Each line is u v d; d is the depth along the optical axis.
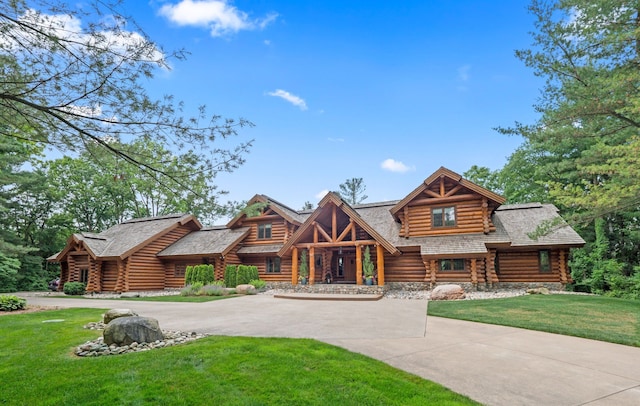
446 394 4.83
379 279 19.36
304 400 4.62
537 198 32.03
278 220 26.42
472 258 18.45
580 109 12.83
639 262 25.02
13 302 13.77
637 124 13.10
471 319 10.66
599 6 12.05
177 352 6.54
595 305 12.76
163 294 23.30
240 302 16.39
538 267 19.47
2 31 3.96
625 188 11.71
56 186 38.72
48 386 5.02
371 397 4.71
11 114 4.61
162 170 5.12
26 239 36.59
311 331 8.99
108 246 26.88
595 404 4.59
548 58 13.96
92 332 8.66
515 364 6.25
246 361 6.04
